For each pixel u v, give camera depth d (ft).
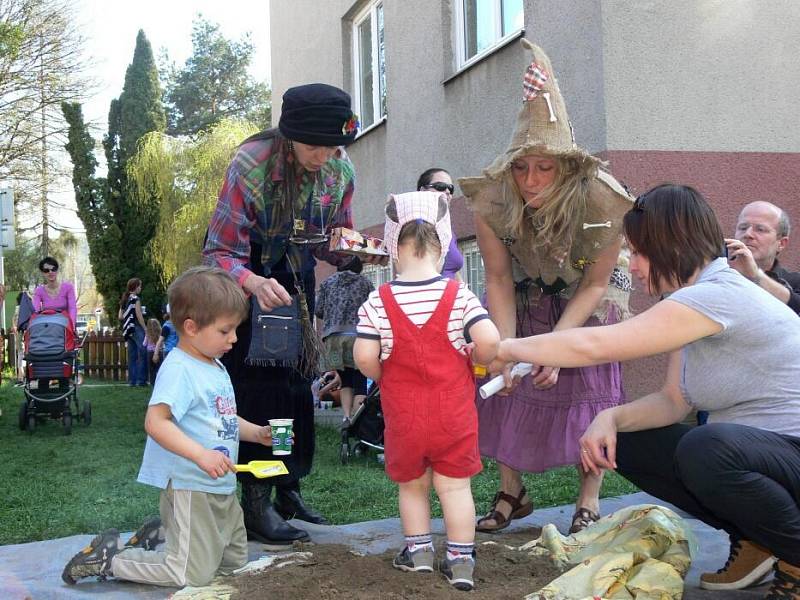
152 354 52.54
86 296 177.88
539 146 9.77
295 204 11.28
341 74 40.04
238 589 8.96
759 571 8.91
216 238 11.01
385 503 15.46
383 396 9.36
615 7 21.42
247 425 10.77
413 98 32.68
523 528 12.02
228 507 9.96
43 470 20.47
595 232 10.50
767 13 22.38
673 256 8.51
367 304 9.37
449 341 9.05
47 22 76.95
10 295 71.72
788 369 8.06
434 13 30.81
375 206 37.01
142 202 77.51
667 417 9.36
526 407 11.41
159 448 9.75
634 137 21.57
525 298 11.71
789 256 22.84
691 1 21.85
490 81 27.25
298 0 45.29
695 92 21.94
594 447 9.27
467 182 11.06
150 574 9.40
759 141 22.44
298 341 11.39
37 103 80.74
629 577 8.52
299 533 11.37
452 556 8.95
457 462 9.01
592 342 8.45
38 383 28.25
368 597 8.35
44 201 91.91
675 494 9.42
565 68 22.98
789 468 7.70
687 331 8.04
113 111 93.35
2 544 12.75
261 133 11.22
